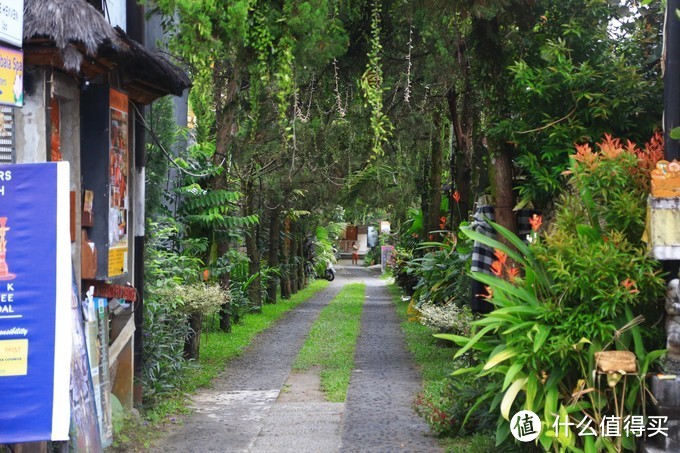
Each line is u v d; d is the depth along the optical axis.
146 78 8.21
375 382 11.56
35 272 5.02
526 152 8.00
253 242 22.53
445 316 12.32
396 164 17.97
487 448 7.02
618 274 5.90
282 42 7.44
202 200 13.52
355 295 32.56
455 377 8.50
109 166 7.23
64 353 4.99
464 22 8.84
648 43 8.32
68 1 6.03
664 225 5.75
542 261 6.22
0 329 4.98
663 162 5.79
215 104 14.44
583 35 8.35
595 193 6.36
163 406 9.36
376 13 9.41
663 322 6.09
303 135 14.70
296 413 9.38
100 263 7.16
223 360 13.87
